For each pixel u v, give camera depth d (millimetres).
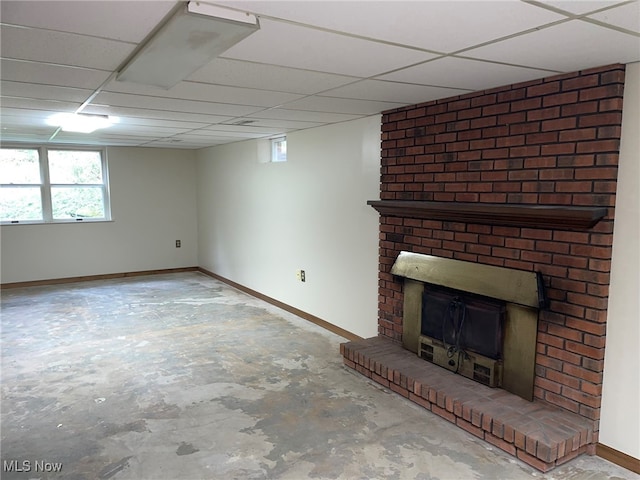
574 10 1518
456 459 2490
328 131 4504
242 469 2412
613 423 2430
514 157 2766
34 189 6703
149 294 6316
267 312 5434
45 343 4312
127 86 2748
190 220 7977
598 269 2383
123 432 2775
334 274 4590
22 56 2105
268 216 5723
